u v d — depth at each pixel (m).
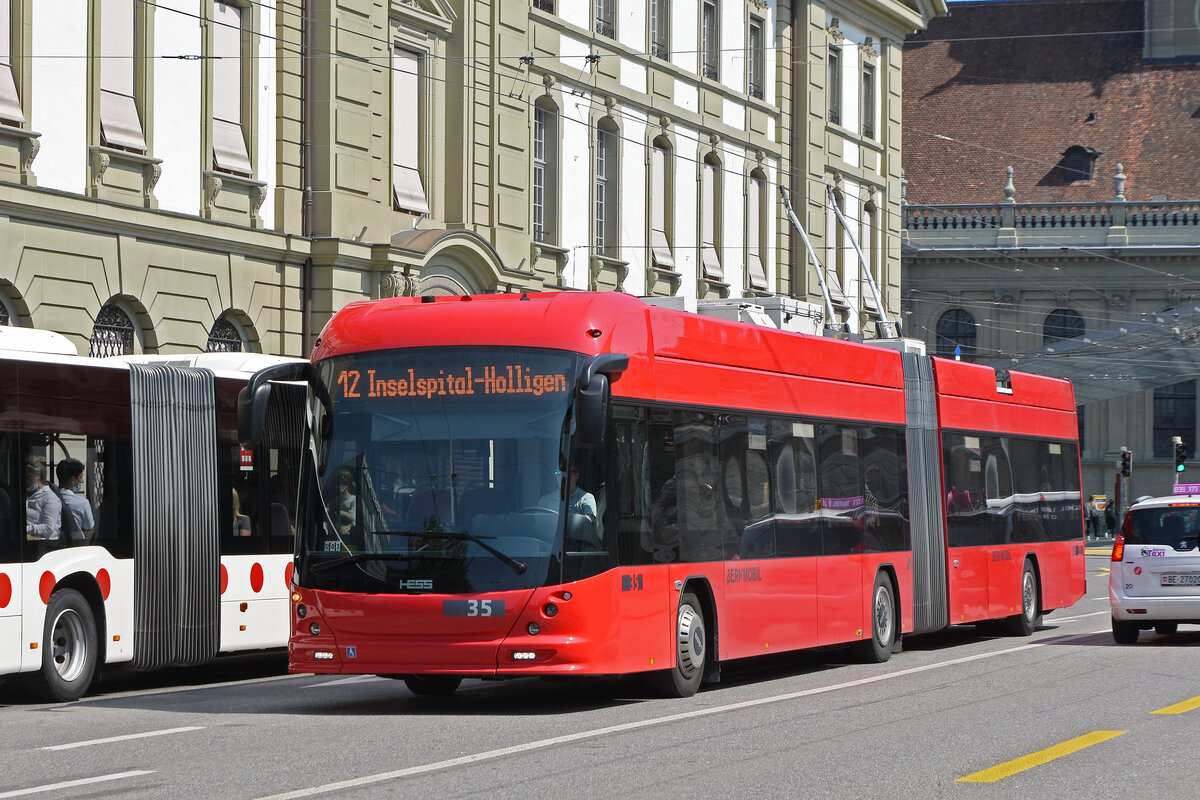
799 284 44.41
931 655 19.36
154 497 16.47
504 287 32.91
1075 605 30.69
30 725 12.88
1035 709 13.24
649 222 38.22
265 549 18.05
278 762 10.28
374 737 11.56
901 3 50.00
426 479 13.06
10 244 22.81
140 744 11.31
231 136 27.16
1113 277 67.94
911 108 73.38
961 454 21.06
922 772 9.91
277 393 18.42
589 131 36.03
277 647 18.22
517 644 12.70
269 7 27.97
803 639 16.64
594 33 36.16
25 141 23.02
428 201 31.69
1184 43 72.38
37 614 14.88
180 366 17.77
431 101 31.73
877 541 18.58
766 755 10.59
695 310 16.94
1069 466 24.94
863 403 18.50
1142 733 11.73
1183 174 69.38
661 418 14.25
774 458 16.33
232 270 27.02
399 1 30.67
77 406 15.60
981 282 69.00
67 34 23.83
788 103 44.16
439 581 12.83
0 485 14.59
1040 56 73.69
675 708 13.40
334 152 28.83
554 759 10.39
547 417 13.03
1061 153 70.88
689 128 39.69
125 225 24.67
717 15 40.94
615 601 13.23
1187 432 67.44
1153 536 20.42
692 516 14.63
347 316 13.76
